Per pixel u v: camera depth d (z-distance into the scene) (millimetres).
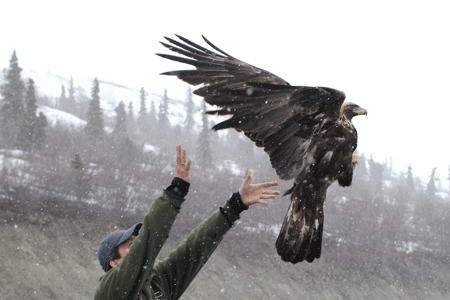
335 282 43000
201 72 3662
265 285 37688
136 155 60000
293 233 3492
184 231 40844
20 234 32438
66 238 34062
